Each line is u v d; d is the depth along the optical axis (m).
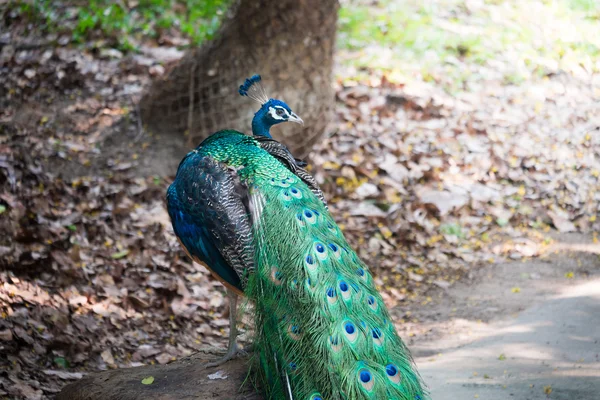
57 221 9.11
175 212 5.35
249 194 5.06
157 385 5.29
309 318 4.53
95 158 10.47
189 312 8.16
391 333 4.64
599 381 6.28
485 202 10.59
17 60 12.95
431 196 10.49
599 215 10.61
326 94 10.60
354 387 4.29
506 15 15.73
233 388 5.13
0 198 9.11
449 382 6.57
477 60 13.93
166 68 12.96
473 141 11.70
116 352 7.36
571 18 16.17
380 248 9.64
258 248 4.85
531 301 8.39
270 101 6.36
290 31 10.33
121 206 9.62
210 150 5.46
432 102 12.40
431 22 14.95
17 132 10.81
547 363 6.78
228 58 10.48
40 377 6.73
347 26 14.43
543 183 11.08
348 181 10.68
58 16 13.97
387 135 11.55
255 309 4.75
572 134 12.30
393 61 13.48
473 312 8.29
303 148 10.56
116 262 8.66
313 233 4.84
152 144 10.73
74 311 7.77
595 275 8.92
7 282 7.86
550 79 13.83
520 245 9.80
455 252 9.67
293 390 4.41
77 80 12.38
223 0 14.90
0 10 14.47
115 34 13.63
